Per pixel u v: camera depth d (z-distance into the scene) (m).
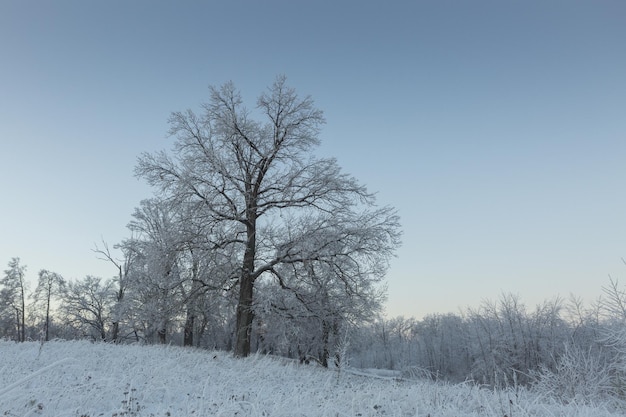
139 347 15.07
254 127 18.31
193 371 10.22
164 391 7.68
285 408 6.08
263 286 17.97
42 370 4.31
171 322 23.70
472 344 41.91
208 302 19.28
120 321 28.28
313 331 20.36
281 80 18.91
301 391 8.16
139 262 21.47
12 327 48.50
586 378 10.46
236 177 18.03
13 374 8.05
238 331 16.83
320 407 6.39
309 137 18.69
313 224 17.50
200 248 17.08
